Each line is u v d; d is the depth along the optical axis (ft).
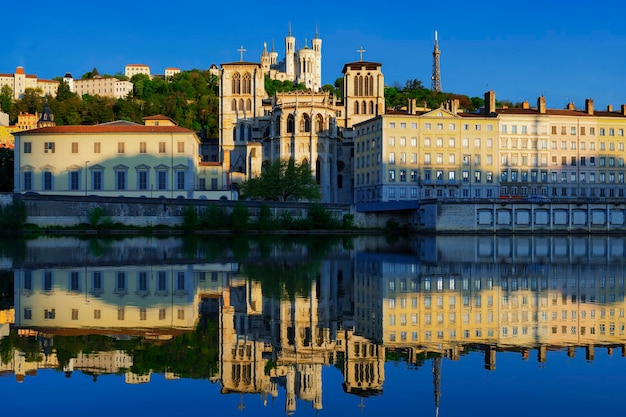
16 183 463.83
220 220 416.05
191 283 162.91
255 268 199.93
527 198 443.32
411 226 461.37
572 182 528.63
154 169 462.19
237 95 636.07
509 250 290.56
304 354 92.99
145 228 407.03
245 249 284.61
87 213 397.39
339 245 322.14
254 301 135.03
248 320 114.93
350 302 134.51
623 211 433.48
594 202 429.79
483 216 424.87
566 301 136.26
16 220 379.14
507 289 154.51
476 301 136.26
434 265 213.87
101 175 462.60
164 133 463.01
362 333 106.01
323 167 559.38
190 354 90.43
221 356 89.97
